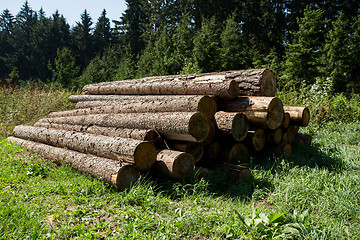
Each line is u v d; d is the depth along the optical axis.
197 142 3.69
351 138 6.27
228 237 2.30
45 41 44.62
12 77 20.41
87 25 50.34
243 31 26.89
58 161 4.14
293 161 4.31
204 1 27.77
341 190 3.04
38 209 2.64
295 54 16.14
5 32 62.66
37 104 8.81
